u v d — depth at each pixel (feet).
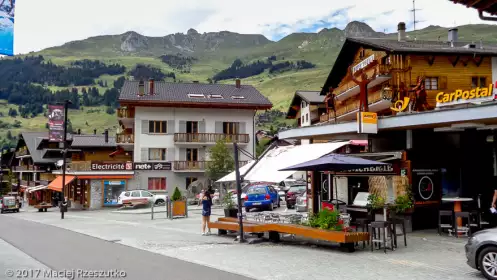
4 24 29.53
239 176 55.31
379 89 119.14
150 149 175.52
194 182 169.37
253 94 195.11
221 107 180.96
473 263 33.17
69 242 58.29
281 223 52.39
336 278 33.68
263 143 202.18
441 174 60.29
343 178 70.90
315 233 46.60
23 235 68.80
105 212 141.69
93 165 165.27
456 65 111.75
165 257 44.37
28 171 291.38
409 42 125.39
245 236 57.31
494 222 56.70
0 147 606.96
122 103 172.04
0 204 178.91
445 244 47.93
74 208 180.14
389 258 41.19
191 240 56.95
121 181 168.86
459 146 62.34
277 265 38.96
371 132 58.70
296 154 58.85
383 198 57.06
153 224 84.28
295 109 224.74
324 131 66.74
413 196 57.36
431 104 108.68
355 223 51.13
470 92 61.41
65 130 124.67
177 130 178.19
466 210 55.42
